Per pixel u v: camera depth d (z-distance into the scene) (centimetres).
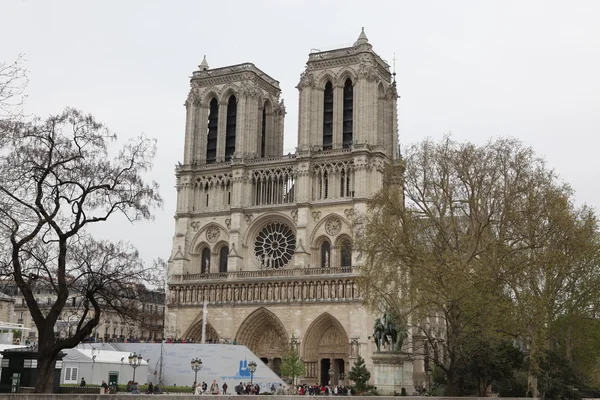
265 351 14488
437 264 7325
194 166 15788
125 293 5938
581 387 9644
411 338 11881
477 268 7669
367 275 8194
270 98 16388
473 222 8681
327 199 14350
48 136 5453
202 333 13550
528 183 8569
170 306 15088
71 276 5903
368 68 14512
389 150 15025
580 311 9806
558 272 8869
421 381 12581
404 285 7775
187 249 15412
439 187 8688
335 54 14962
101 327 14688
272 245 14838
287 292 14050
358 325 13238
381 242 8219
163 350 11912
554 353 9425
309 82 14912
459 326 7306
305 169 14512
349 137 14762
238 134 15450
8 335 11744
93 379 10119
